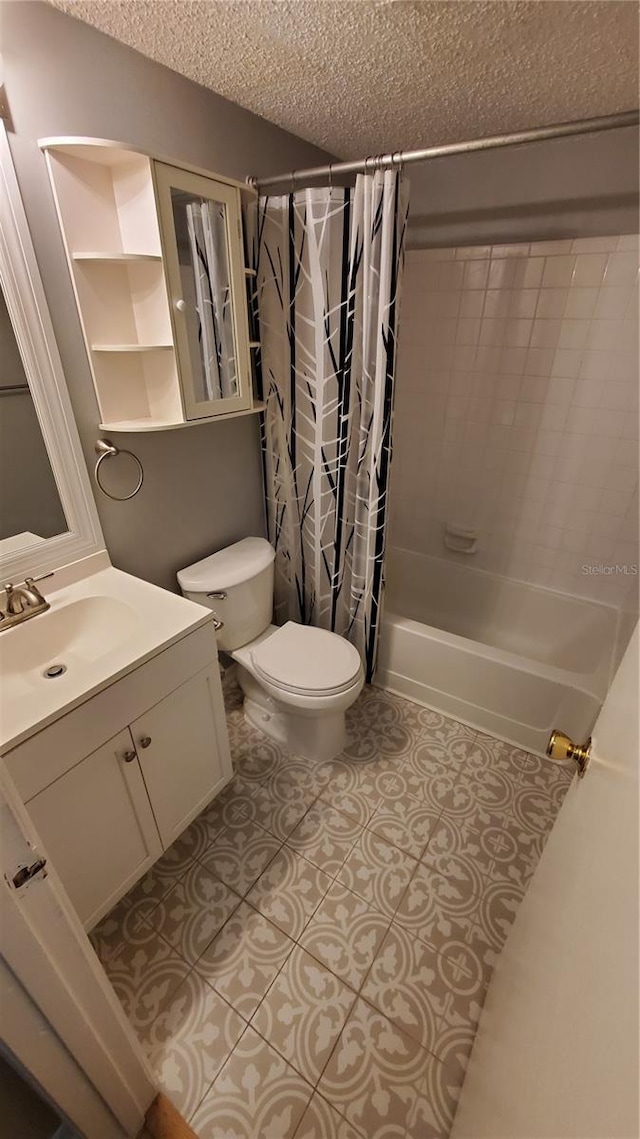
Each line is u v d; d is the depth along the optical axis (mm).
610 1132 317
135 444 1464
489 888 1390
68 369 1236
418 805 1631
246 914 1331
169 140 1322
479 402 2225
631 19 987
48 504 1286
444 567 2572
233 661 2096
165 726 1249
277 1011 1146
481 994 1172
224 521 1897
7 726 903
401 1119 992
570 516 2184
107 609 1331
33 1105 843
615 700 680
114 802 1152
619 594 2176
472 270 2029
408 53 1156
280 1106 1008
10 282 1074
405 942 1270
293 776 1739
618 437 1972
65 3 988
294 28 1062
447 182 2002
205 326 1416
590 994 435
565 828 760
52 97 1057
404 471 2570
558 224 1859
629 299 1784
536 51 1131
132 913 1334
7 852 530
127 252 1244
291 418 1804
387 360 1544
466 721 1963
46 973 632
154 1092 994
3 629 1152
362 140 1784
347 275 1502
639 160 1664
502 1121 608
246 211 1565
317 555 1972
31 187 1066
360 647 2088
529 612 2385
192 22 1044
